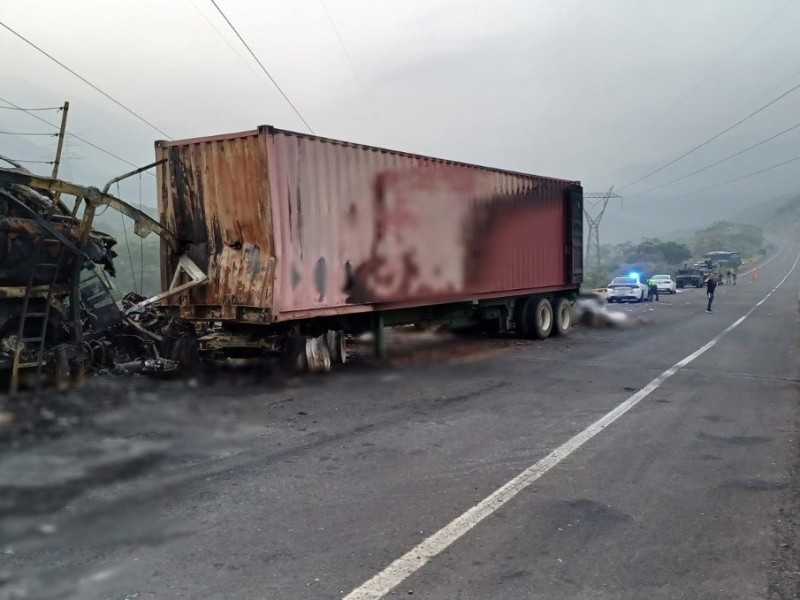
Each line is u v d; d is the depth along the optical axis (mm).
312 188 9656
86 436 6547
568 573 3793
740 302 33000
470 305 13930
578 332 18031
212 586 3564
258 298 9203
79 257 8945
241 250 9531
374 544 4152
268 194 9008
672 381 10188
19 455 5883
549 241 16734
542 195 16297
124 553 3955
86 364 9320
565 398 8828
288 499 4930
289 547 4086
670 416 7812
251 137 9117
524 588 3605
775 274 83812
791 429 7230
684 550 4125
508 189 14789
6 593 3432
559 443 6578
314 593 3510
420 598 3484
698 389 9531
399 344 14375
